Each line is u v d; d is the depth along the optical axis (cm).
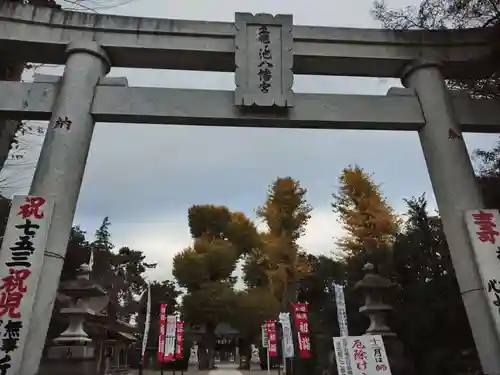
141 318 3678
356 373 876
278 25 978
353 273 1611
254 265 3834
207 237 4053
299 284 2609
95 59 914
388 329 1035
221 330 4094
